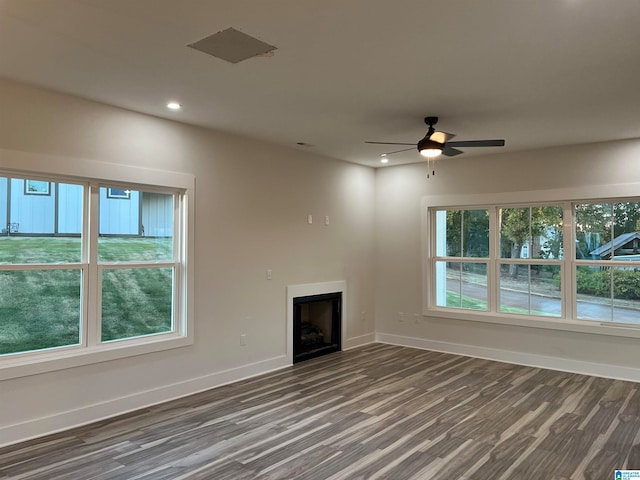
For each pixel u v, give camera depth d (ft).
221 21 8.27
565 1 7.52
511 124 15.08
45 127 11.87
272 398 14.62
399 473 9.80
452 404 14.10
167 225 15.06
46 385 11.83
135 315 14.15
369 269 23.07
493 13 7.94
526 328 19.07
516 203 19.44
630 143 16.93
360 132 16.24
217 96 12.39
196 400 14.44
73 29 8.58
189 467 10.04
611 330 17.13
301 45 9.27
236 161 16.71
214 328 15.89
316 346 20.68
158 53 9.65
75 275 12.85
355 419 12.85
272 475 9.69
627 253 17.35
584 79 11.13
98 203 13.24
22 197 11.90
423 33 8.73
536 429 12.17
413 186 22.20
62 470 9.88
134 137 13.75
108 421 12.65
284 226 18.60
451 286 21.49
